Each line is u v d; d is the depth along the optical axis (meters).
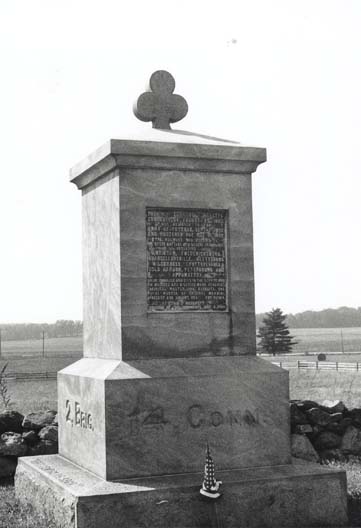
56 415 9.52
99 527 6.20
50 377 47.84
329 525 6.89
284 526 6.76
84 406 7.39
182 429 6.98
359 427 10.12
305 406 10.21
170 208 7.40
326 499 6.93
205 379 7.11
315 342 146.75
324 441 9.98
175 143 7.31
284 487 6.80
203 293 7.48
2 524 6.84
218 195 7.58
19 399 25.41
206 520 6.50
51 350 155.62
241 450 7.17
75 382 7.69
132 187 7.27
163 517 6.38
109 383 6.79
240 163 7.64
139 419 6.85
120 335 7.13
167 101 8.16
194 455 7.00
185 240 7.45
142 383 6.89
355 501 7.50
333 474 6.98
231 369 7.27
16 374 49.38
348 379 36.59
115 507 6.27
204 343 7.41
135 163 7.24
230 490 6.63
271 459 7.28
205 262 7.50
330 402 10.37
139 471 6.81
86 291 8.23
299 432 9.89
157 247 7.34
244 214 7.67
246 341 7.56
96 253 7.90
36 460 8.02
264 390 7.32
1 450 8.95
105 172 7.56
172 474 6.91
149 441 6.86
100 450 6.88
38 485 7.32
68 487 6.56
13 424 9.41
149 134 7.67
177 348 7.30
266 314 95.62
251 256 7.66
